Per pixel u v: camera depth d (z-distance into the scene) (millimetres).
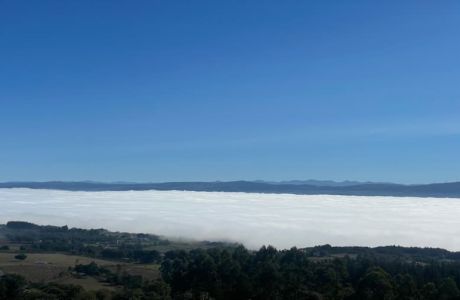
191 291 133375
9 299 128875
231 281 134625
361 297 125625
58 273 164875
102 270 168875
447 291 122812
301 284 131375
